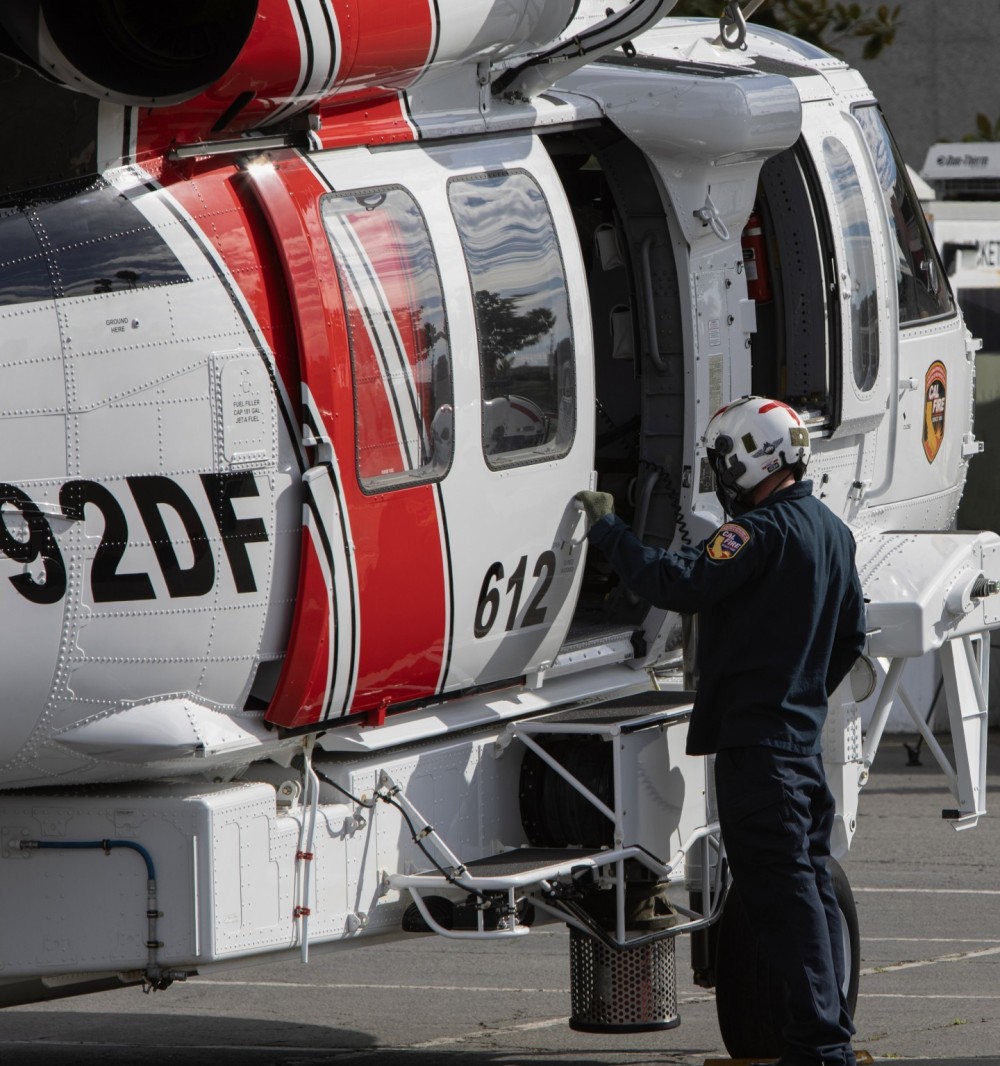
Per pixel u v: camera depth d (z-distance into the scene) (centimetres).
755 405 2195
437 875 2056
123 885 1862
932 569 2602
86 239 1773
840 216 2700
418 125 2086
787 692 2108
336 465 1909
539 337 2175
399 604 1997
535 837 2234
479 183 2134
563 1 2162
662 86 2314
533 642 2217
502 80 2200
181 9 1769
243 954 1881
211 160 1889
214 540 1831
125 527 1775
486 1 2052
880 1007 2734
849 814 2512
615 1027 2311
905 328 2895
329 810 1981
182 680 1850
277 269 1895
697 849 2344
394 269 1998
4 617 1717
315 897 1959
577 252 2245
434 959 3180
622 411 2577
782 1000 2294
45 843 1880
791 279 2666
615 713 2241
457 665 2111
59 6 1717
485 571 2106
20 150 1767
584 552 2248
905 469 2894
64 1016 2825
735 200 2420
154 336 1791
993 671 5203
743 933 2308
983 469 5356
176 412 1802
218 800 1859
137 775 1884
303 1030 2694
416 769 2084
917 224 3008
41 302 1736
